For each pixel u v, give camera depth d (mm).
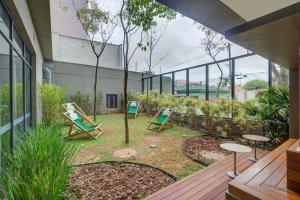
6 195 1573
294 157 1742
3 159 2293
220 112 6395
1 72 2494
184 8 1692
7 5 2645
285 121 4594
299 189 1711
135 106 10781
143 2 4586
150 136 5984
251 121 5258
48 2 3799
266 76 5914
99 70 12297
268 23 1660
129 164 3572
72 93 11305
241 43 2184
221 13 1733
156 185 2791
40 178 1671
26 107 4598
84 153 4262
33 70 5402
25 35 3855
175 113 8617
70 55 13133
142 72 13852
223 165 3369
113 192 2578
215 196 2340
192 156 4105
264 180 1997
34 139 2463
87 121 7277
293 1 1510
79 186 2705
